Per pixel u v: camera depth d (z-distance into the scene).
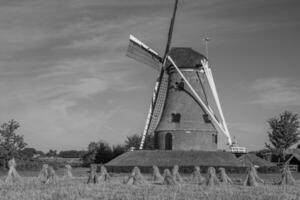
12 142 79.50
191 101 78.56
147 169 69.75
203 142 77.75
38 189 37.31
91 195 32.94
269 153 99.00
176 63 79.19
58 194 32.94
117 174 65.06
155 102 80.44
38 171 76.25
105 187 39.69
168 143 78.31
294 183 46.69
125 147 101.56
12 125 79.94
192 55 79.75
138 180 45.31
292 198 31.73
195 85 79.12
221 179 47.84
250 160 75.19
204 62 79.50
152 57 80.19
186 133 77.31
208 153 73.62
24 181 46.81
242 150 77.31
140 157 72.88
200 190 37.44
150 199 30.58
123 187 40.03
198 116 78.31
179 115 78.19
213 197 31.95
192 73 79.19
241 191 36.72
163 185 43.34
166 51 80.00
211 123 78.94
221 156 73.00
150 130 80.12
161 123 79.19
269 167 73.44
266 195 33.25
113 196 32.25
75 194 33.19
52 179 47.16
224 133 78.06
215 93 79.56
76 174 65.75
